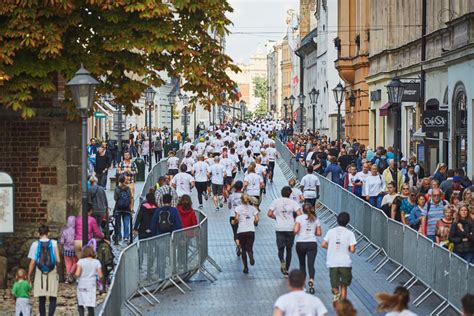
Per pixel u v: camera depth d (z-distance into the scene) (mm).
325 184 38906
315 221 22969
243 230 25859
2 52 22625
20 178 25828
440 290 20422
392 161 32844
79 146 25781
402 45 47531
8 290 24281
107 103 57875
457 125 35969
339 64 64438
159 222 24359
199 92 25031
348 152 45625
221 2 24734
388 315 12914
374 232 28094
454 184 26594
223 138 62125
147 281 22562
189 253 24625
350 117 66625
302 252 22828
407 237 23562
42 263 20438
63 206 25828
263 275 25688
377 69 54094
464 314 12859
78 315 21469
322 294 22750
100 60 23906
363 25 61031
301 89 111688
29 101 24547
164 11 23594
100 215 26891
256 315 20750
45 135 25781
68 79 23703
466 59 33938
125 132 51531
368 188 32469
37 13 22703
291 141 69250
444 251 20016
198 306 21812
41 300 20609
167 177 31156
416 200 26203
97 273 19453
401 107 49062
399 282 24219
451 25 35781
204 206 42500
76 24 23203
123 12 23594
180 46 24062
